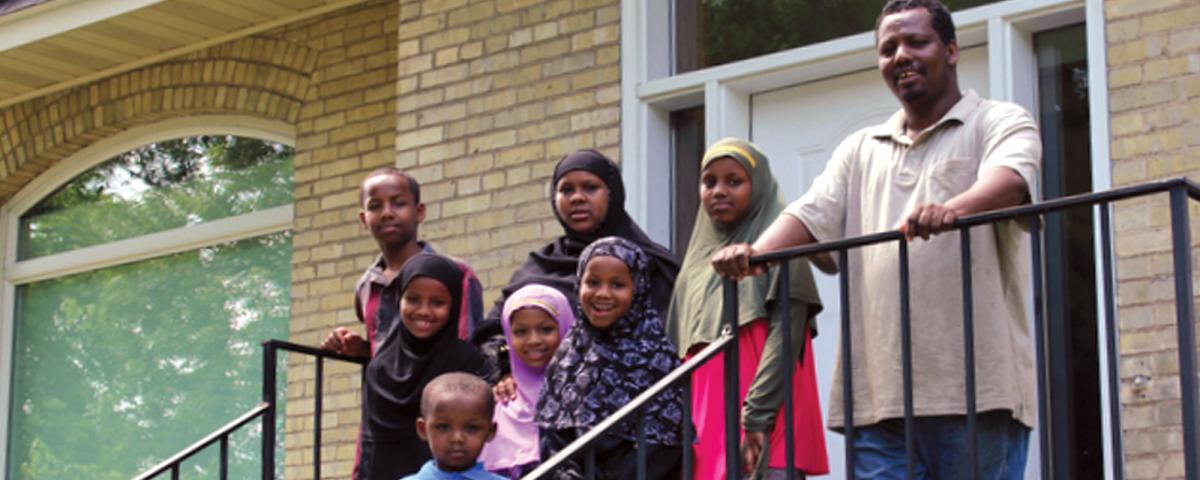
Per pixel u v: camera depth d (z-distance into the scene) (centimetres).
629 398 472
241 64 866
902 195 446
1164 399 517
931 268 436
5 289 970
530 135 687
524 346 511
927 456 439
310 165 836
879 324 443
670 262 530
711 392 480
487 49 705
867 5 639
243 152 888
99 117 916
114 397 920
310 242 829
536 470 419
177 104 888
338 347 587
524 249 676
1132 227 532
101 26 830
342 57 832
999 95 579
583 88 679
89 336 938
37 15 838
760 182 499
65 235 955
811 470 471
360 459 543
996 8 583
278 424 843
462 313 556
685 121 678
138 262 927
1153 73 537
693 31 678
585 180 541
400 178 589
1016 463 433
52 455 937
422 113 718
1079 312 562
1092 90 547
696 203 671
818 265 463
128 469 904
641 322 482
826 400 615
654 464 468
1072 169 579
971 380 401
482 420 486
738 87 657
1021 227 425
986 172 420
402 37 730
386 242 584
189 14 820
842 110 639
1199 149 524
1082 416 556
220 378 880
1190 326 377
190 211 905
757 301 475
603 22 680
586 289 479
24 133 948
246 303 878
